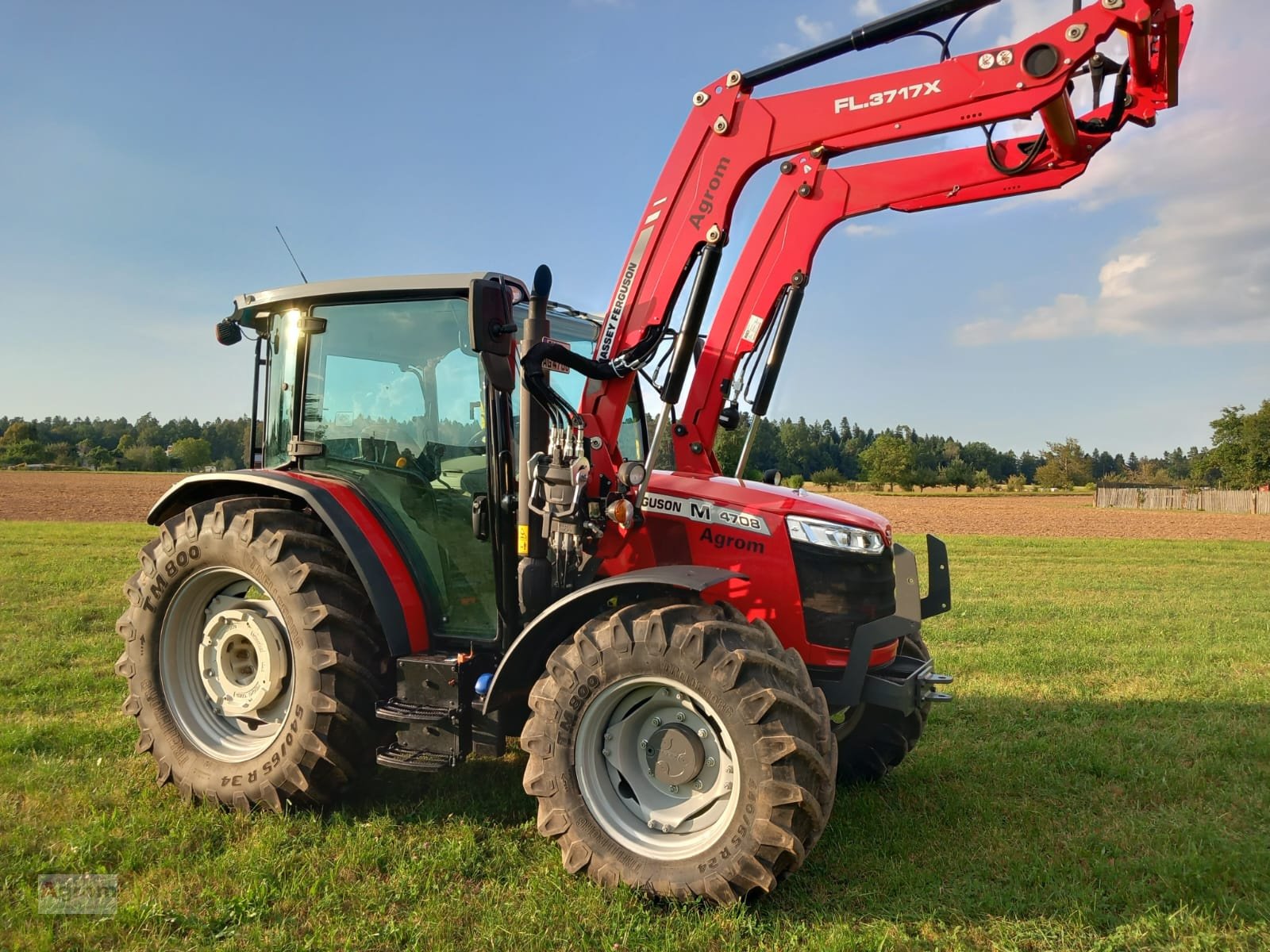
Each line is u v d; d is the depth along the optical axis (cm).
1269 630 803
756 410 383
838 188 367
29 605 860
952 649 713
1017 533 2519
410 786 390
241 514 372
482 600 364
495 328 308
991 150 318
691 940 262
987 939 272
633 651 295
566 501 326
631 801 309
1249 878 306
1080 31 285
